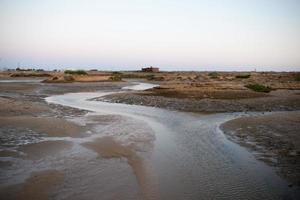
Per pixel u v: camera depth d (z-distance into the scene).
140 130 15.18
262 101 27.86
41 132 13.48
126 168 9.49
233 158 10.88
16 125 14.42
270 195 7.83
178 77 80.44
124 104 27.25
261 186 8.38
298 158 10.65
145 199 7.45
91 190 7.77
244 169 9.72
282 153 11.26
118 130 14.99
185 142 13.17
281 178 8.91
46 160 9.88
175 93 32.38
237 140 13.44
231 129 15.71
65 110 21.55
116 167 9.55
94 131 14.53
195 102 26.75
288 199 7.59
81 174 8.81
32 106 21.45
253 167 9.90
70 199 7.22
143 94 33.19
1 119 15.52
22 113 18.48
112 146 11.85
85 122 16.83
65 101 29.42
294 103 27.19
